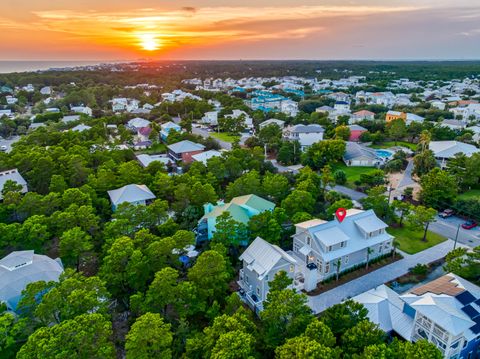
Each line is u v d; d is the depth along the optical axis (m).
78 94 172.00
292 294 31.19
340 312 31.42
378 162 92.62
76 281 33.19
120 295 41.12
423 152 83.44
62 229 48.09
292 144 98.56
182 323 32.78
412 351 25.02
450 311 31.06
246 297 41.69
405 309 35.47
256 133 125.44
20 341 33.41
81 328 27.05
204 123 146.25
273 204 57.31
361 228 48.09
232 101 173.38
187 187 60.72
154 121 134.12
